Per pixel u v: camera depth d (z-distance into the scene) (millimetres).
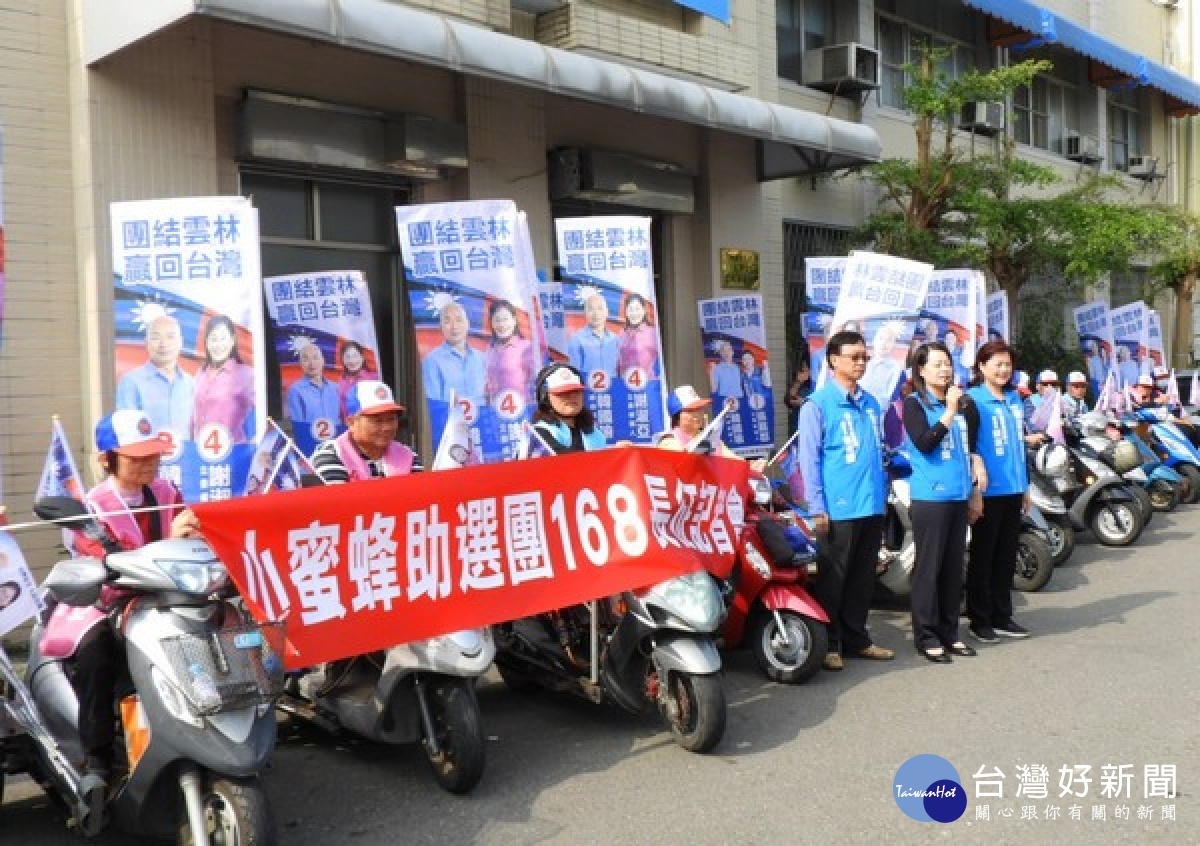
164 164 7422
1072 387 11461
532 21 9992
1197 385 15438
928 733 5090
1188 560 9117
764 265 12758
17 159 6941
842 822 4152
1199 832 3977
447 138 8969
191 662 3617
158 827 3852
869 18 14609
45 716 4156
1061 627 7016
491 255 7094
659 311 11594
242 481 5879
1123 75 19969
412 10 7504
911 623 7027
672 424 6770
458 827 4234
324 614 4223
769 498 6297
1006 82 12461
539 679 5637
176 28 7469
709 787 4543
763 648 6043
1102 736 4945
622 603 5117
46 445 7051
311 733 5395
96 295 7066
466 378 6992
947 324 10328
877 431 6336
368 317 7645
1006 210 13031
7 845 4172
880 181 13594
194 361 5793
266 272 8414
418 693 4535
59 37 7133
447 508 4625
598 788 4578
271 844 3562
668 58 10516
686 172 11422
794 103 13531
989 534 6656
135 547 4258
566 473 5004
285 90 8227
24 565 4207
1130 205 14641
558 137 10328
